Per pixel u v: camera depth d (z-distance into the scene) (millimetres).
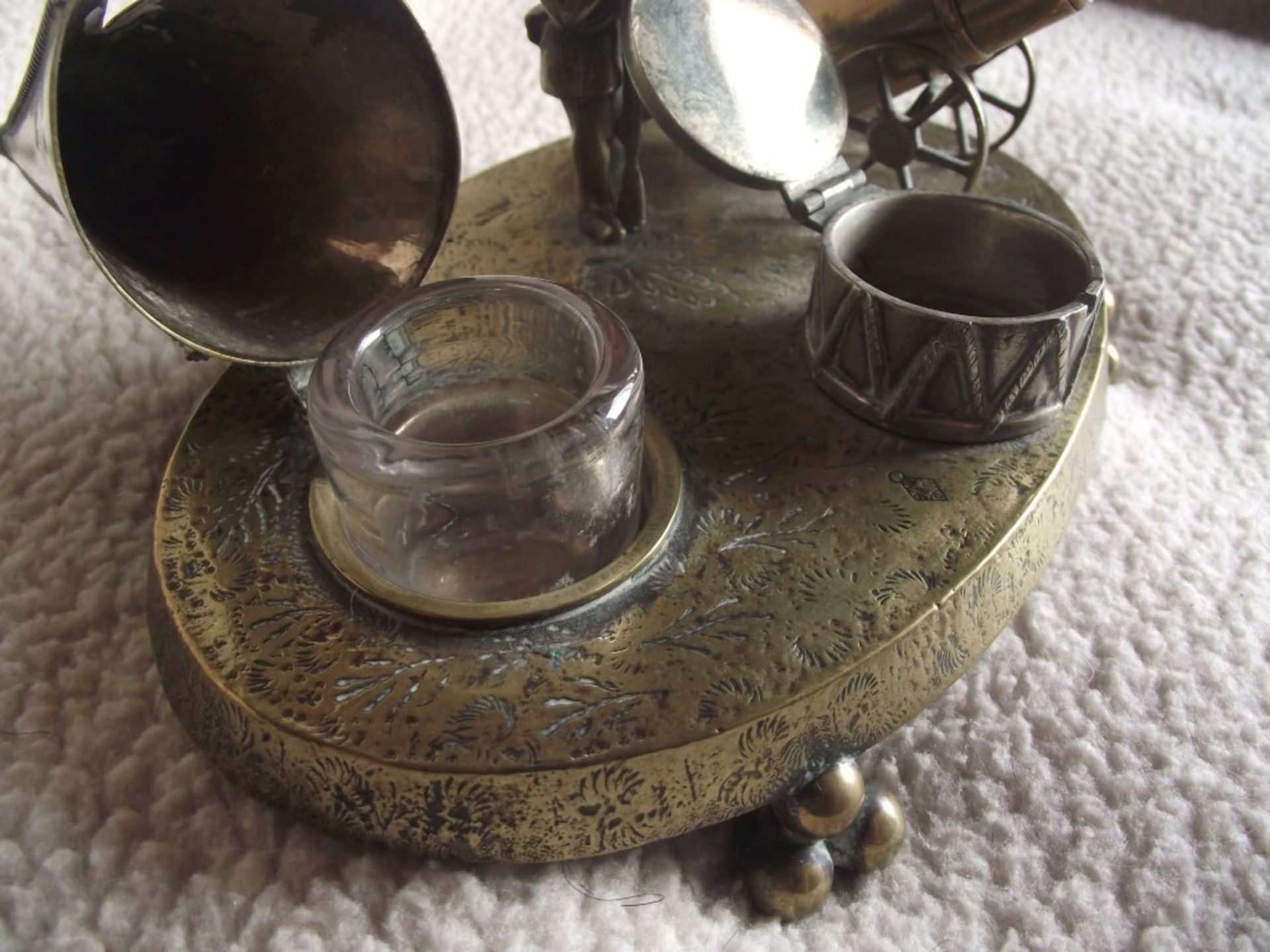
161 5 129
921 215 160
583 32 167
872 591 130
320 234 153
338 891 127
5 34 210
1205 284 216
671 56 159
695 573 132
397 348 136
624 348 130
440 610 125
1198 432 194
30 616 156
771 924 135
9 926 123
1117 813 143
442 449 121
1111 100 264
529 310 137
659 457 145
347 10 140
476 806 116
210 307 141
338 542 134
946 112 257
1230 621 163
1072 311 138
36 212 205
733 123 164
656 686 120
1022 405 145
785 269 180
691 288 176
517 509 126
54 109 110
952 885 139
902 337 141
